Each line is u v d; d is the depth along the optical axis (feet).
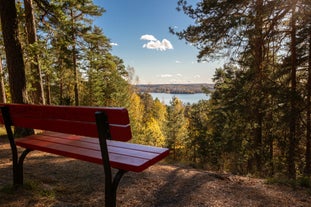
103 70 91.91
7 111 9.43
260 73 26.43
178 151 110.73
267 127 30.32
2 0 20.03
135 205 9.55
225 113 37.42
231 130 33.27
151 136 129.08
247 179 14.24
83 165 14.44
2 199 8.58
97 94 92.12
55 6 27.35
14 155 9.67
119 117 6.09
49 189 9.96
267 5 21.88
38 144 8.95
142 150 7.78
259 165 30.89
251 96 27.78
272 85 27.22
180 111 125.90
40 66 35.04
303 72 28.37
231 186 12.53
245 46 24.72
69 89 85.40
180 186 12.10
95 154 7.52
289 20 25.05
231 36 24.30
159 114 190.60
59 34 30.66
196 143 77.36
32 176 11.80
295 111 26.63
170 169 15.67
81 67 60.23
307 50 27.89
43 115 8.23
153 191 11.16
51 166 14.01
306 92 26.99
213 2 24.16
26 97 21.58
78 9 54.29
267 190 12.05
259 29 23.03
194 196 10.78
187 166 18.62
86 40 56.29
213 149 60.49
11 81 20.94
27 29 30.89
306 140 29.48
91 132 7.14
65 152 7.97
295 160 28.94
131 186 11.62
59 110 7.57
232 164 35.42
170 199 10.36
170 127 121.39
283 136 29.91
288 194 11.53
